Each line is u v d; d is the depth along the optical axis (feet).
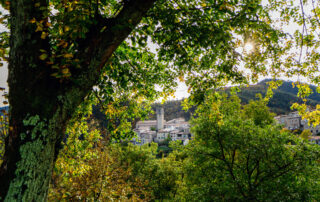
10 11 6.01
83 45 6.90
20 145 5.30
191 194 34.50
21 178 5.19
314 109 13.98
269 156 30.53
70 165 19.01
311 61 13.56
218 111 15.51
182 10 11.35
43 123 5.57
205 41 11.32
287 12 14.20
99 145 23.03
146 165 70.64
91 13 7.60
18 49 5.74
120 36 7.38
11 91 5.71
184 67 14.03
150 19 12.66
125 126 15.88
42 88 5.72
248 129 33.65
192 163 39.04
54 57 6.26
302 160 28.19
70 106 6.39
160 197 62.23
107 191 27.07
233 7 10.77
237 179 30.35
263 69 15.15
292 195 25.84
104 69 12.23
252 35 12.92
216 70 14.51
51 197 22.59
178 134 257.75
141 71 15.17
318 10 13.05
